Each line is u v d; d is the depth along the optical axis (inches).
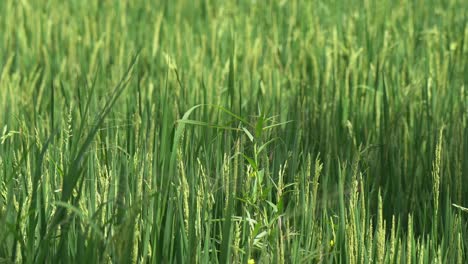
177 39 349.1
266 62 327.0
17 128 240.2
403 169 217.9
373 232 189.3
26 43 357.7
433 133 236.4
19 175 182.1
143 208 165.5
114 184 171.5
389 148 220.7
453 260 169.8
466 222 186.1
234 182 168.2
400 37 366.0
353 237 156.3
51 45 361.4
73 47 339.9
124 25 392.8
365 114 260.7
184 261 158.7
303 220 170.6
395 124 239.1
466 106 260.8
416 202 200.1
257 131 177.0
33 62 343.9
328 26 413.1
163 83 288.8
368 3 423.2
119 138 216.4
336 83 277.7
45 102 271.1
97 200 164.9
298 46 354.9
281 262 150.6
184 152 197.5
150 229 161.8
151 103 256.7
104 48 351.6
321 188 199.0
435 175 176.4
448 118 253.4
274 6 443.2
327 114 251.8
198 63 311.9
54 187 176.4
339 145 229.5
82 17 425.7
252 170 187.0
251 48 332.8
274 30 377.4
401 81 296.0
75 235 161.8
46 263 154.9
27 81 303.3
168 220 158.4
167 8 443.2
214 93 278.4
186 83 278.8
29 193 163.5
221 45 357.1
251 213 175.5
